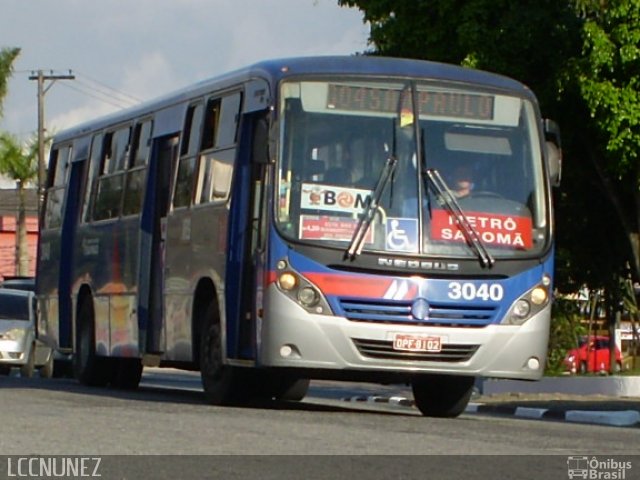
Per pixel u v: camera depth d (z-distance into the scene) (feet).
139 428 58.03
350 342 69.82
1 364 137.28
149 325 89.61
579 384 125.70
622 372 147.95
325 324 69.62
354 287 69.97
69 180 108.88
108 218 98.68
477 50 120.37
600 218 139.23
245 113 75.41
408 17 123.85
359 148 71.61
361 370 70.38
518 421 77.66
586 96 114.73
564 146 125.90
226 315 75.51
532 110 74.95
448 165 72.38
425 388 79.92
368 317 70.03
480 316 71.41
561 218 139.23
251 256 73.61
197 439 53.57
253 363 71.61
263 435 55.62
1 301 140.67
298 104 71.56
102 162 101.86
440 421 70.03
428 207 71.51
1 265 359.25
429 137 72.54
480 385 131.95
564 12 119.75
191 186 82.89
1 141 288.71
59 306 108.88
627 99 114.73
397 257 70.49
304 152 71.00
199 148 82.33
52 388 98.58
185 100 86.12
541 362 73.00
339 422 64.75
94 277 101.04
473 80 74.18
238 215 75.36
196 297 80.84
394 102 72.54
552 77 119.34
